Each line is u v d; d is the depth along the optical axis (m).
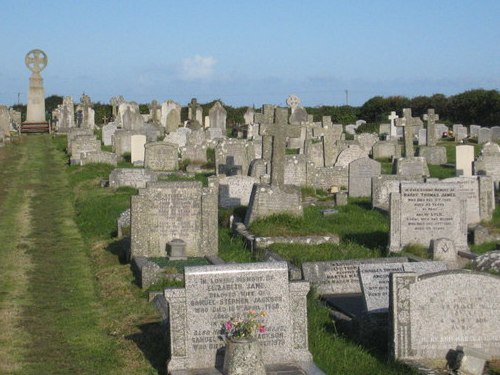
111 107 82.56
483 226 23.47
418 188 20.97
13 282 17.91
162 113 70.19
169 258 19.20
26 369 11.91
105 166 39.22
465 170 36.69
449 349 11.70
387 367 11.41
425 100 89.50
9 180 36.44
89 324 14.38
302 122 52.50
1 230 24.89
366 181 32.31
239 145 37.50
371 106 92.31
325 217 26.45
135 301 15.65
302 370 10.97
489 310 11.84
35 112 66.31
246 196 27.84
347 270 16.14
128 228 22.50
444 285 11.75
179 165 40.62
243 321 11.08
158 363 11.90
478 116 82.88
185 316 11.23
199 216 19.91
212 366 11.19
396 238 20.88
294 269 16.38
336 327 13.61
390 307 11.78
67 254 21.30
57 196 32.28
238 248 21.22
